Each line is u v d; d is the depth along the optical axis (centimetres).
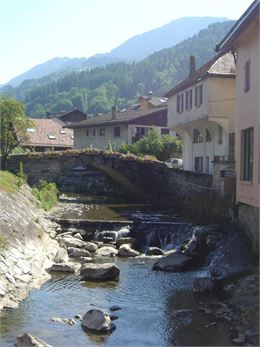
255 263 1822
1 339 1261
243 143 1928
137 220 3023
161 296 1703
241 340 1235
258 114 1684
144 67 17425
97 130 6500
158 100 8062
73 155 4403
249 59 1827
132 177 4322
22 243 2102
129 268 2148
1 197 2414
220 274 1838
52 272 2012
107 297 1688
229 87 3281
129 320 1458
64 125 7700
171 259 2177
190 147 4209
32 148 6681
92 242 2662
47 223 2827
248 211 2197
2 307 1508
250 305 1437
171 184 4031
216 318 1439
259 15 1592
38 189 3938
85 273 1941
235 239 2200
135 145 5197
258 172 1689
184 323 1416
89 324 1384
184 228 2752
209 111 3256
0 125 4475
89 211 3484
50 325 1391
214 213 3081
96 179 5044
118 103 14875
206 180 3397
